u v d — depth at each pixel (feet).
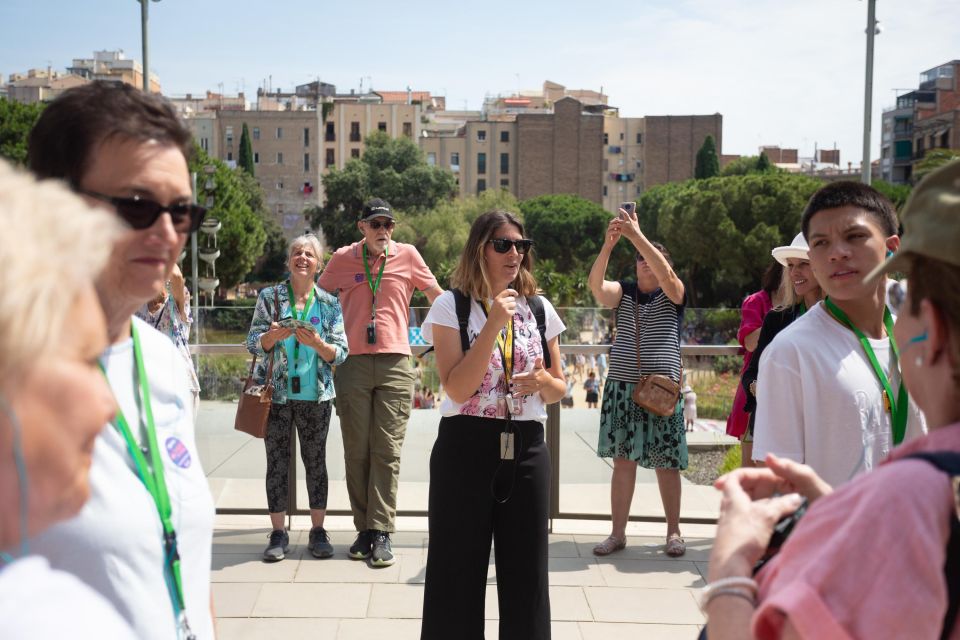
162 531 4.46
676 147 341.00
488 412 9.98
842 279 7.09
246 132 289.12
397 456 15.25
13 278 2.46
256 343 15.19
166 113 4.81
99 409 2.84
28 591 2.61
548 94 406.41
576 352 19.76
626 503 15.76
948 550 3.25
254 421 14.75
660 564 15.01
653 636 12.13
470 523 9.91
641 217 214.69
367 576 14.30
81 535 4.09
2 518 2.71
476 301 10.39
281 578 14.16
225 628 12.23
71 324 2.80
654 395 14.89
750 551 3.97
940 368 3.71
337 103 325.21
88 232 2.69
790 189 140.87
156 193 4.61
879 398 7.06
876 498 3.31
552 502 17.11
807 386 7.09
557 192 327.88
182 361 5.32
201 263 108.17
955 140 244.01
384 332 15.55
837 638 3.18
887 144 280.72
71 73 325.42
